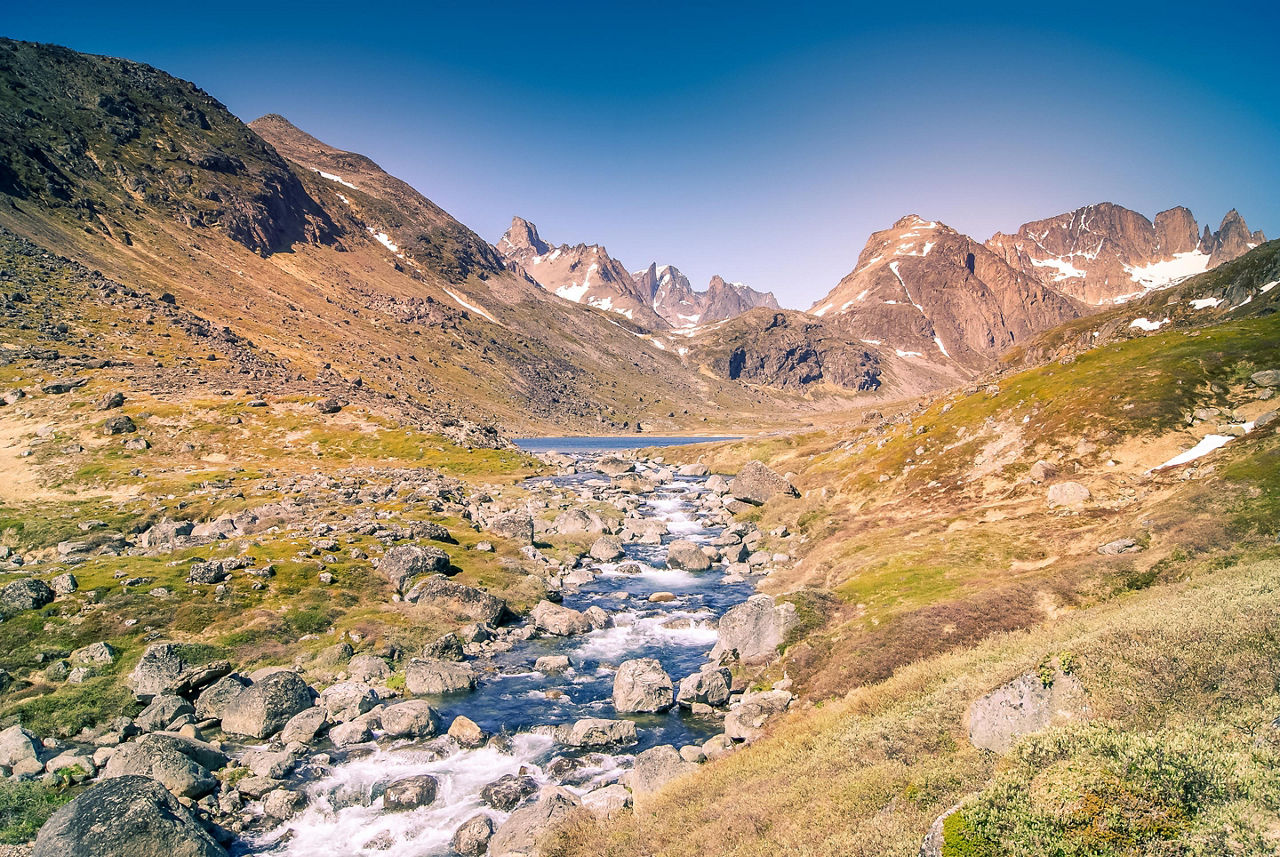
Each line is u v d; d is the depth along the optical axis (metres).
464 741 34.31
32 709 34.94
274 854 25.69
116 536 66.62
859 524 74.31
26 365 128.12
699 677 40.28
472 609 53.22
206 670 39.44
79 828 22.16
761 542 81.75
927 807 18.58
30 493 88.75
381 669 43.34
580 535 83.75
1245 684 19.11
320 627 48.22
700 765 29.88
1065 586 39.47
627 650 48.88
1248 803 13.48
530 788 30.31
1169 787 14.31
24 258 173.62
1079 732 17.34
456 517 81.69
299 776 31.05
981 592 41.94
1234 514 42.72
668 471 157.25
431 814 28.38
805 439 156.38
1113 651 21.66
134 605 46.34
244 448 119.50
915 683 30.44
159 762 28.91
